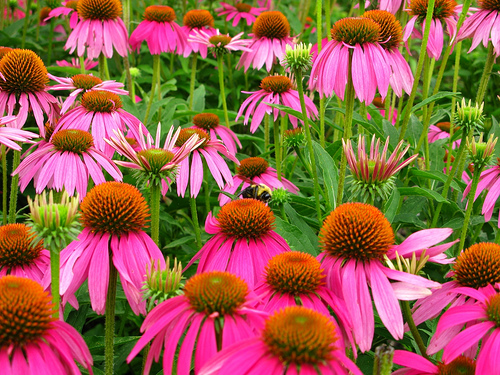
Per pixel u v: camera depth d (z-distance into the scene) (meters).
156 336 0.44
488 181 0.60
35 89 0.65
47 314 0.41
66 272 0.47
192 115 0.91
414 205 0.65
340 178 0.59
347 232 0.47
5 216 0.66
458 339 0.44
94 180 0.61
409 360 0.45
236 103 1.06
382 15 0.60
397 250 0.47
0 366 0.39
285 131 0.75
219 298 0.42
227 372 0.39
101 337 0.56
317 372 0.39
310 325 0.40
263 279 0.48
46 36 1.19
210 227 0.53
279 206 0.59
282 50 0.85
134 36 0.90
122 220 0.48
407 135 0.70
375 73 0.57
